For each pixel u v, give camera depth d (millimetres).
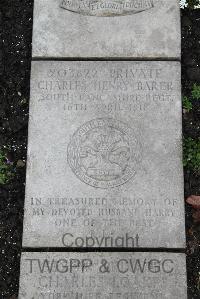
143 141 1467
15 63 1659
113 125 1479
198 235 1505
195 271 1485
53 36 1547
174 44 1540
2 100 1630
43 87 1505
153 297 1367
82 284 1374
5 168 1572
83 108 1492
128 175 1443
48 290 1370
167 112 1486
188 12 1688
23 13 1701
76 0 1572
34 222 1413
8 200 1553
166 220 1415
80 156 1458
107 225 1412
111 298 1365
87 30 1553
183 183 1449
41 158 1455
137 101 1496
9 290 1490
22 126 1610
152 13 1564
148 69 1521
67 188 1436
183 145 1563
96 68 1521
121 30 1552
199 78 1630
